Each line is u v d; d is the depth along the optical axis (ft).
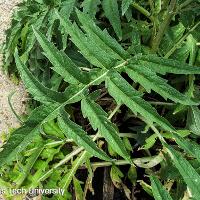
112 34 1.64
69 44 1.62
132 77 1.05
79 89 1.00
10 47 1.66
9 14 2.05
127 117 1.58
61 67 0.99
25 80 0.96
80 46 1.02
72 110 1.64
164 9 1.34
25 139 0.93
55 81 1.58
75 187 1.43
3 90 1.91
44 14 1.42
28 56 1.65
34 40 1.45
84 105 0.99
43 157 1.47
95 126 0.98
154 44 1.39
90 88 1.68
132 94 1.01
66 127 0.96
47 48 0.98
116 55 1.07
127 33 1.55
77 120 1.70
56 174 1.45
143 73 1.04
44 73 1.64
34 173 1.55
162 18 1.35
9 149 0.92
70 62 0.98
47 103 0.96
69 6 1.40
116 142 0.98
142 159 1.47
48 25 1.41
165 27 1.32
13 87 1.91
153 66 1.07
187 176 1.06
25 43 1.58
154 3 1.45
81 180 1.63
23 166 1.44
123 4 1.10
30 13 1.52
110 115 1.47
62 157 1.49
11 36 1.62
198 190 1.04
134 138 1.57
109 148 1.48
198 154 1.07
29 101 1.85
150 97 1.63
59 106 0.97
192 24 1.43
